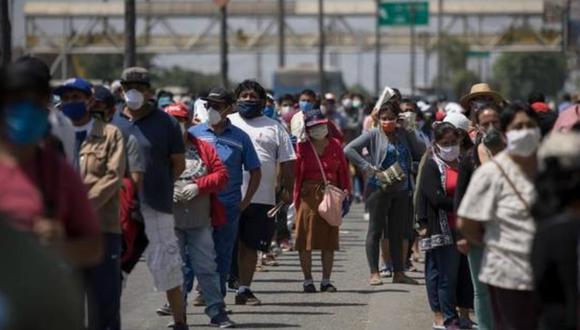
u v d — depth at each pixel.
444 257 22.97
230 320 23.91
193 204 23.30
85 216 13.77
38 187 13.51
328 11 137.75
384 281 30.66
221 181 23.34
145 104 21.47
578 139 14.01
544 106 28.27
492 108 20.06
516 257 16.75
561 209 13.82
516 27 138.12
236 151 25.22
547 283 13.62
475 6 137.88
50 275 11.26
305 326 24.31
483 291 20.25
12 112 13.05
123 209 20.81
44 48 123.44
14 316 10.99
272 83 119.31
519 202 16.72
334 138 30.36
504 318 16.98
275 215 27.77
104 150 19.36
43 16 123.50
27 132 13.06
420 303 27.23
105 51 126.00
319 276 31.80
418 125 36.41
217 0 72.31
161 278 21.64
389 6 133.62
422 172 23.02
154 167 21.41
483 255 17.30
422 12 134.12
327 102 55.16
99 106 19.44
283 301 27.47
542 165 14.02
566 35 118.00
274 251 34.00
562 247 13.46
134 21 45.56
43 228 12.85
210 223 23.66
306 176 28.44
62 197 13.62
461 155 22.97
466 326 23.31
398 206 29.77
